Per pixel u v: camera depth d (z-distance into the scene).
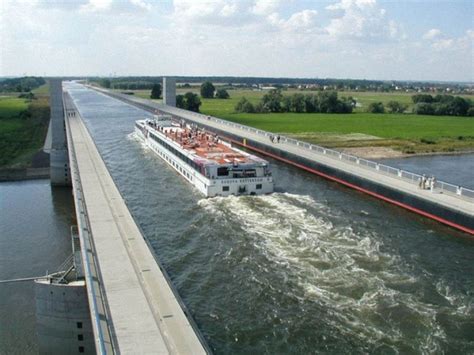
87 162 77.06
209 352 28.66
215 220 54.81
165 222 54.91
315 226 52.75
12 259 62.22
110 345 26.84
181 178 77.50
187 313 31.77
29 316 48.38
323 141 133.38
